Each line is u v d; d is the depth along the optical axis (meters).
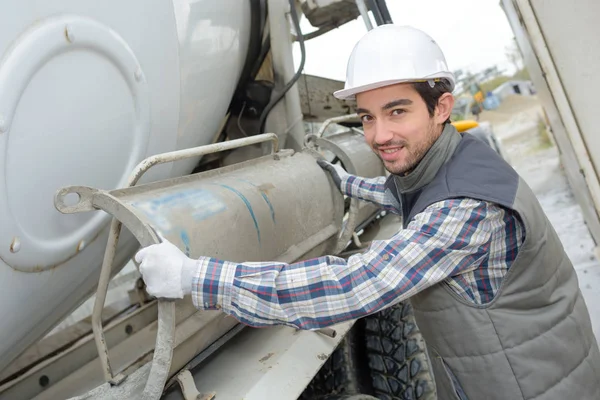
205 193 1.11
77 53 1.03
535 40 1.76
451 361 1.05
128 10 1.14
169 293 0.85
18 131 0.94
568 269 1.12
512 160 6.32
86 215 1.20
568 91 1.75
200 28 1.47
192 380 1.06
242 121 2.18
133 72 1.20
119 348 1.71
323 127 1.83
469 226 0.90
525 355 0.99
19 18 0.88
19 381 1.45
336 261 0.90
